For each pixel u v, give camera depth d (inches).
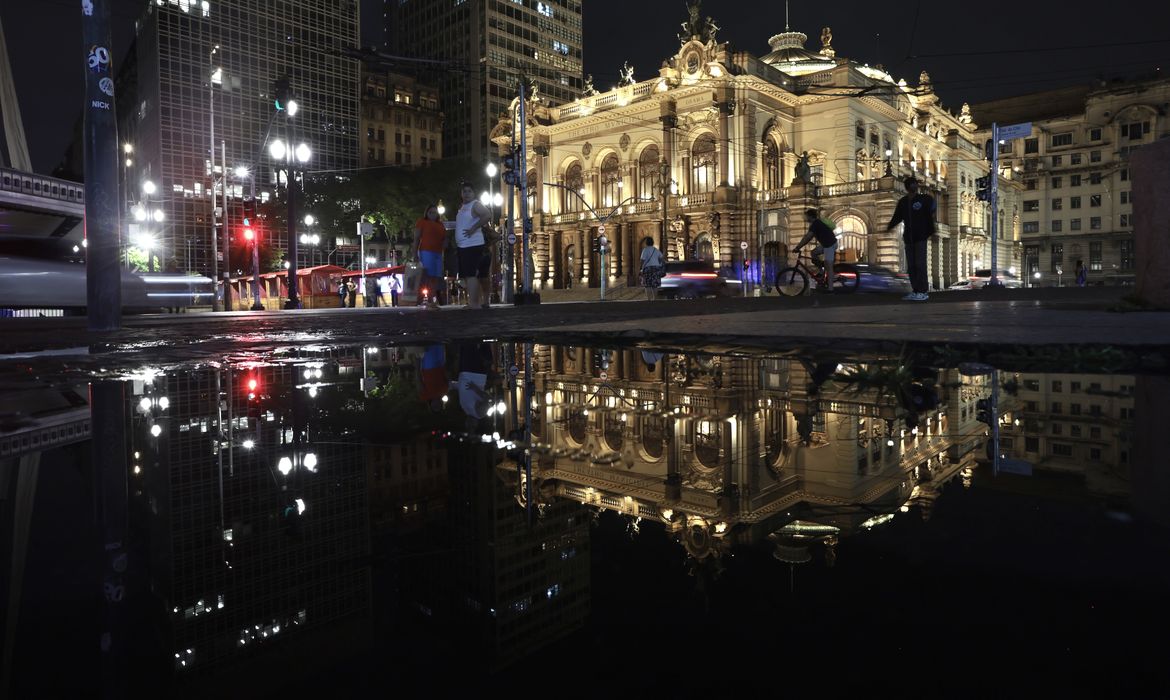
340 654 33.7
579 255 2058.3
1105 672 29.2
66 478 71.7
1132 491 60.5
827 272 710.5
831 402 119.0
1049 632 33.2
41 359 199.0
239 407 119.1
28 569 44.5
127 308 602.5
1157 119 2827.3
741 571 45.2
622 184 1962.4
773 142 1863.9
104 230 280.4
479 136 3878.0
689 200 1785.2
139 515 58.2
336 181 2664.9
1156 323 201.2
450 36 4069.9
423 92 3666.3
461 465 78.3
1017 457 75.7
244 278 1843.0
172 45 2829.7
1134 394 113.4
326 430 99.1
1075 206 3036.4
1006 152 3184.1
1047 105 3250.5
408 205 2593.5
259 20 3046.3
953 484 65.2
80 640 33.7
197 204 2871.6
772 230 1791.3
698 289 1162.0
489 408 119.4
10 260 495.8
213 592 41.1
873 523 53.8
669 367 170.1
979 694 27.0
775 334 216.7
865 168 1903.3
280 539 51.9
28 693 27.6
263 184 3016.7
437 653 33.5
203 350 231.1
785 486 67.7
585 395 134.0
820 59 2148.1
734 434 96.5
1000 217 2997.0
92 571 44.4
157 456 82.0
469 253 525.3
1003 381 130.8
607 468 77.4
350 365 189.0
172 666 31.3
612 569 46.3
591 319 370.0
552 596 41.9
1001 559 44.2
